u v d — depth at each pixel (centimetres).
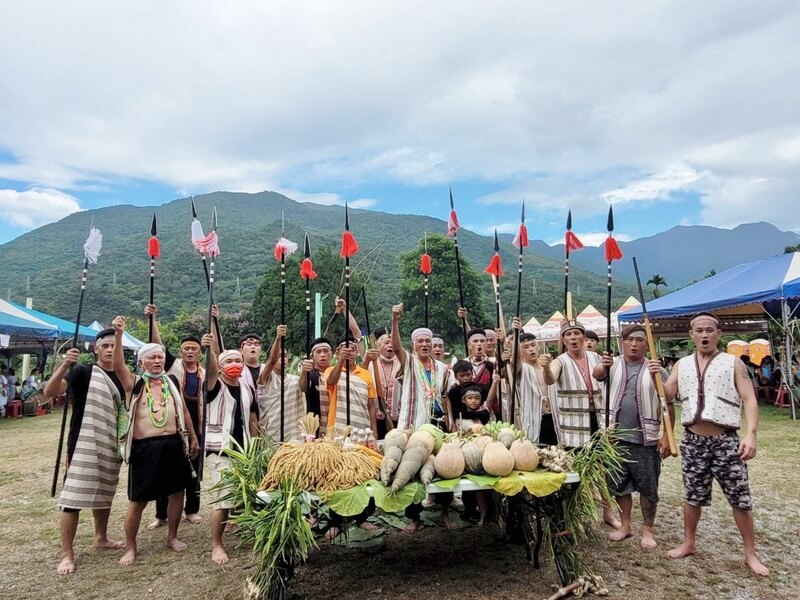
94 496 414
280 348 446
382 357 539
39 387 1560
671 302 1416
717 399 391
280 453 349
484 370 529
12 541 470
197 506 531
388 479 333
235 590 368
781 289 1102
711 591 358
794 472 647
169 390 436
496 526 490
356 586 373
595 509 364
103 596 363
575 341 471
